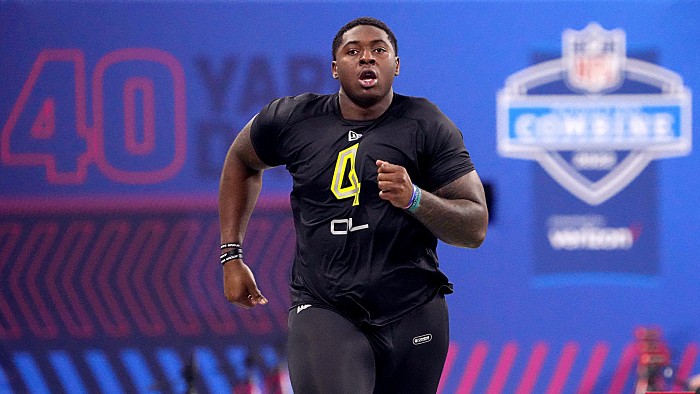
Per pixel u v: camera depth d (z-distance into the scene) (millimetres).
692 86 26109
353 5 25922
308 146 10781
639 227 26016
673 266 26016
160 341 25172
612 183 26016
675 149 26094
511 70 25969
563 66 26031
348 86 10539
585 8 26109
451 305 25750
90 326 25172
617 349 25781
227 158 11844
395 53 10820
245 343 25203
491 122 25953
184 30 25641
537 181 25953
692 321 25891
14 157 25266
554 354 25781
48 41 25359
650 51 26141
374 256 10539
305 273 10828
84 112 25406
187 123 25578
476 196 10609
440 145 10664
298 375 10375
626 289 25938
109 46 25500
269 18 25781
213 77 25672
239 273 11711
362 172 10516
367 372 10453
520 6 26031
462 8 25953
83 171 25344
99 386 25125
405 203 9773
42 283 25172
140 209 25422
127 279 25266
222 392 25000
